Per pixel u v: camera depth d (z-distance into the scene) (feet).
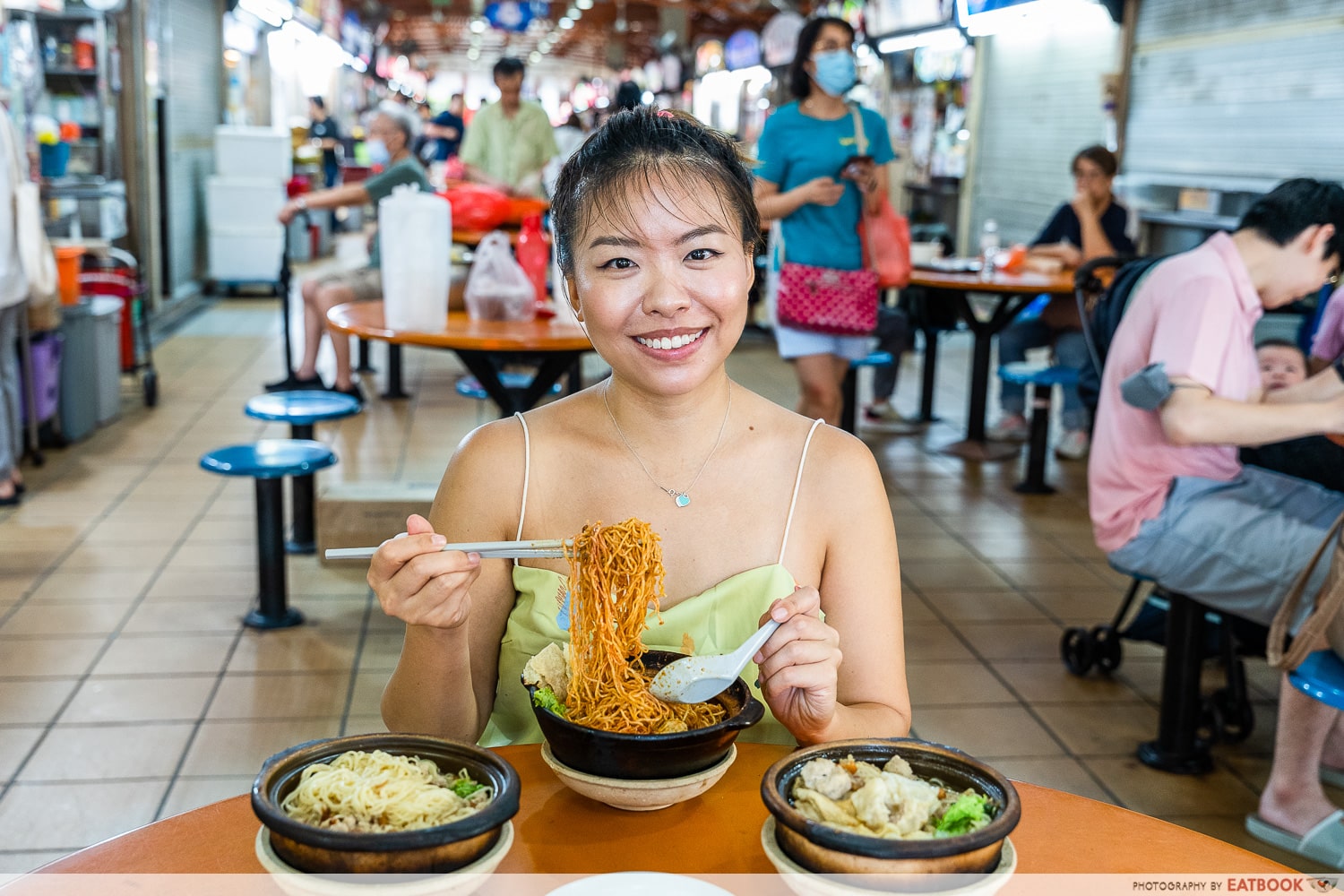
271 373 26.55
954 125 38.91
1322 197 8.89
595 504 4.89
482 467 4.97
